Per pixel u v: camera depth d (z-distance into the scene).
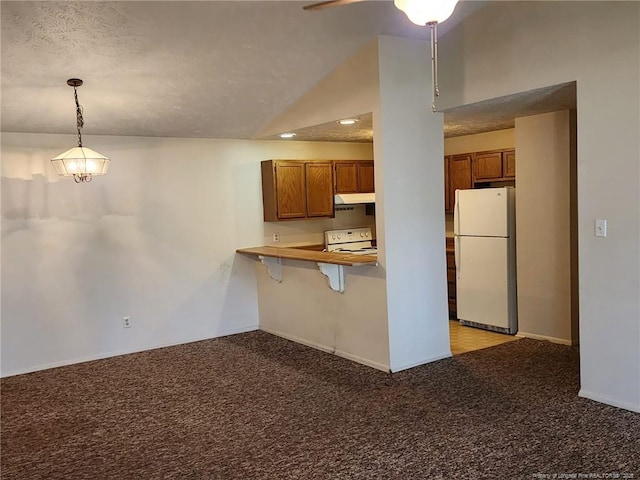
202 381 4.36
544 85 3.64
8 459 3.11
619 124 3.23
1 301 4.64
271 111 5.28
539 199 5.03
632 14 3.13
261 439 3.22
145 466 2.96
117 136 5.16
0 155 4.59
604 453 2.83
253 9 3.51
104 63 3.81
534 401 3.57
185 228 5.60
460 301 5.90
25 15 3.14
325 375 4.36
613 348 3.39
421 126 4.41
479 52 4.08
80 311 5.03
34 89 3.97
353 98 4.41
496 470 2.71
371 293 4.46
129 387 4.29
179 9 3.37
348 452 2.99
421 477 2.68
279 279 5.68
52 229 4.86
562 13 3.50
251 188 6.03
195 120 5.13
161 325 5.50
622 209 3.26
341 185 6.34
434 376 4.19
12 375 4.69
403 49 4.25
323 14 3.69
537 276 5.12
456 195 5.80
